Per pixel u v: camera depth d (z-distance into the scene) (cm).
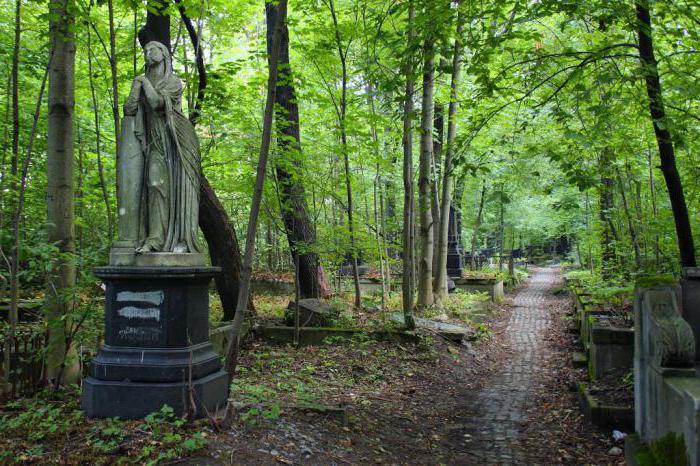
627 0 752
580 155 809
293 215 1052
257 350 958
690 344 413
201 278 545
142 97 550
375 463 516
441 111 1505
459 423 703
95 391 506
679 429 367
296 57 1383
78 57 1122
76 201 1036
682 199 715
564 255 4962
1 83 1066
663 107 688
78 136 1143
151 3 769
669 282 464
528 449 603
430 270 1413
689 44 774
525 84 801
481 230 3030
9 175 685
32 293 946
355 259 1297
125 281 526
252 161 958
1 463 406
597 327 768
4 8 1041
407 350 1022
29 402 540
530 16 706
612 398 656
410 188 1093
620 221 1248
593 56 720
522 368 1038
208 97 985
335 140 1155
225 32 1172
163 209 546
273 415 512
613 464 532
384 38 891
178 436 449
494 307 1873
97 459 417
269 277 1712
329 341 1012
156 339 520
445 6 753
